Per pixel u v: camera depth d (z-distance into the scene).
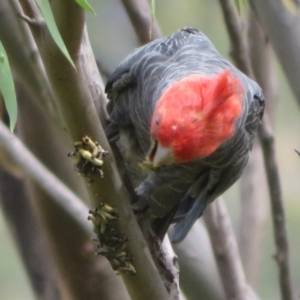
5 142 5.91
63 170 6.06
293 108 7.84
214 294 6.04
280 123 7.88
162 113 5.75
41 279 6.18
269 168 5.96
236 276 5.99
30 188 6.07
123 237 5.81
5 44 5.91
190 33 6.02
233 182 6.03
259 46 6.12
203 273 6.04
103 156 5.79
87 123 5.78
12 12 5.92
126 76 5.96
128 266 5.82
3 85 5.69
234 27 6.02
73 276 6.04
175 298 5.91
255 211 6.14
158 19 7.24
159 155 5.75
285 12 5.91
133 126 5.97
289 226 7.68
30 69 5.91
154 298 5.82
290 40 5.91
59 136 6.01
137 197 5.96
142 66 5.95
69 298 6.06
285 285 5.95
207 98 5.75
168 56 5.95
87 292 6.05
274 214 5.96
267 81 6.14
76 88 5.77
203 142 5.75
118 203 5.81
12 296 7.59
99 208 5.81
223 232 6.00
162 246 5.95
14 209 6.18
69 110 5.77
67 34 5.74
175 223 6.05
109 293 6.04
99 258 6.05
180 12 7.27
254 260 6.12
